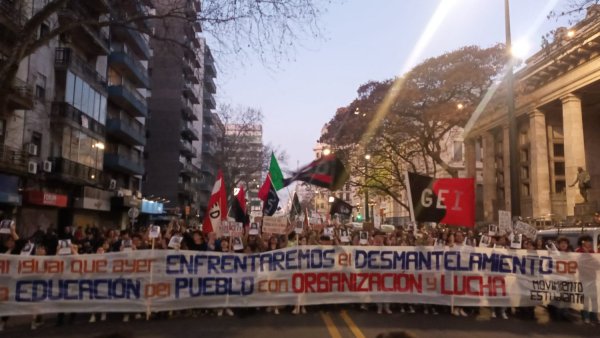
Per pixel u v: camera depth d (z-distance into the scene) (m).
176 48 17.84
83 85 36.12
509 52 18.56
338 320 10.30
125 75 48.75
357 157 33.94
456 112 30.27
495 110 40.91
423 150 32.28
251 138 71.00
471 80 29.84
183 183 69.50
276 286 11.27
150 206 54.44
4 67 12.17
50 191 33.06
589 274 11.09
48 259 10.31
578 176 33.41
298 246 11.48
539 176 40.62
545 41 15.91
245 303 11.12
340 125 35.34
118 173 49.06
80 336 8.88
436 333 9.17
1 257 10.11
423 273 11.50
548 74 38.16
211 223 13.90
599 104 40.22
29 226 30.98
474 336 8.98
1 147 25.94
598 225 17.81
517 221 16.06
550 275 11.28
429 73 30.67
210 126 94.56
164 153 66.38
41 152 31.14
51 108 32.28
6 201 26.17
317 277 11.41
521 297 11.30
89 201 37.97
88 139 37.38
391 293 11.45
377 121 31.94
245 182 63.88
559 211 40.72
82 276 10.44
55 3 12.73
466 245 11.64
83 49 38.28
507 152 45.88
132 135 47.75
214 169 95.56
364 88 33.41
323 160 18.64
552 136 42.97
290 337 8.70
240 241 11.87
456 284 11.41
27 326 9.99
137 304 10.63
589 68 33.94
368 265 11.52
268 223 14.44
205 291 11.00
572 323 10.61
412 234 16.23
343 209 26.59
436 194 12.29
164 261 10.90
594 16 14.55
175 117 66.88
